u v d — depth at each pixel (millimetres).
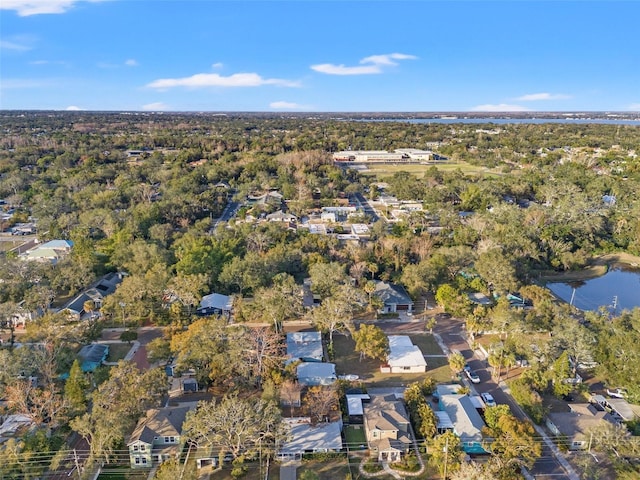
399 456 47188
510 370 63719
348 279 80375
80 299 79438
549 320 70812
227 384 57688
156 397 52406
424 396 56844
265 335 59781
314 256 92562
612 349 58031
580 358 60500
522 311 73438
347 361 65750
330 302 69750
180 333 66188
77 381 51062
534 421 52312
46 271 83875
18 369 53094
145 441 46125
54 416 50250
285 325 76375
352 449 48531
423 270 84312
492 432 48000
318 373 59875
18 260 85250
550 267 105625
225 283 83250
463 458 44625
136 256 90688
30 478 42875
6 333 72062
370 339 63219
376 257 96062
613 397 57031
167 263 92562
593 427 48469
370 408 52406
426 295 87938
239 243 103062
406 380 61219
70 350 60312
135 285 75250
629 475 41812
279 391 54406
